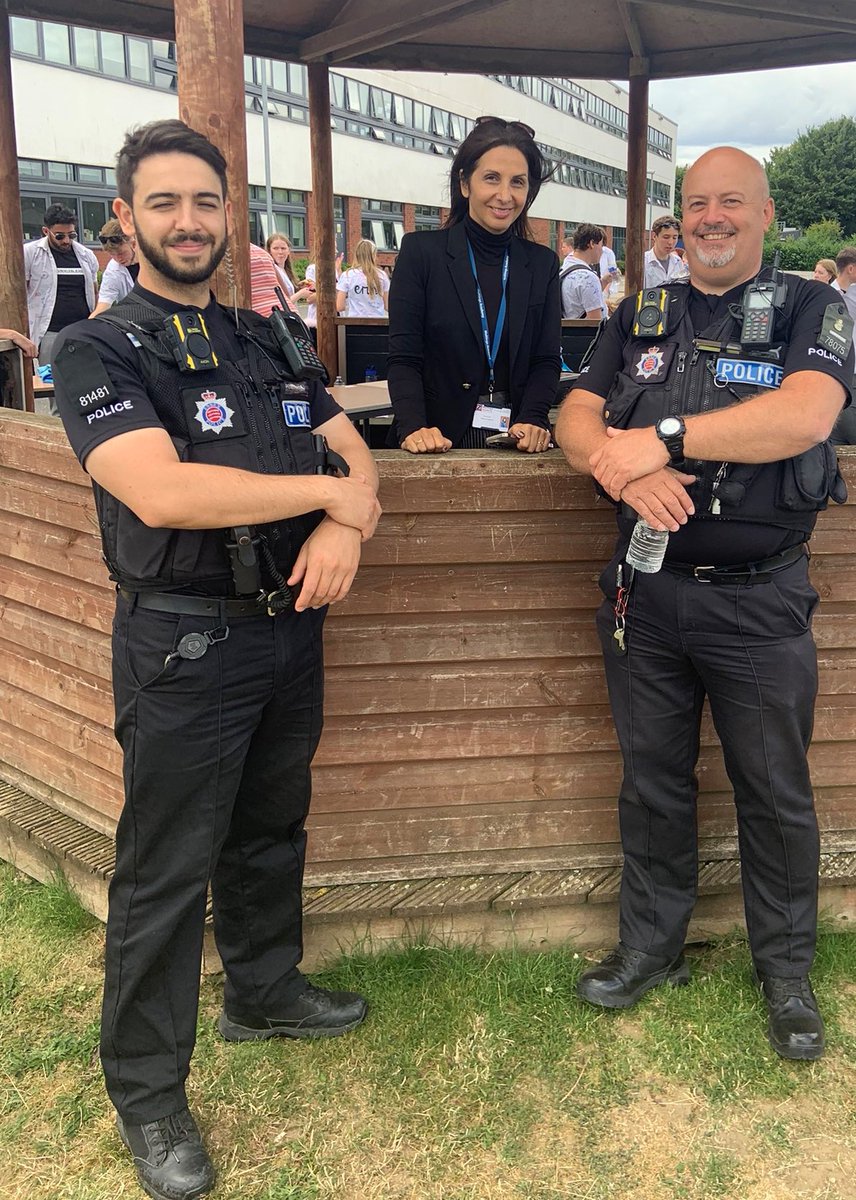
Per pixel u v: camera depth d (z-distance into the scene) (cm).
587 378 227
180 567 171
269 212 2152
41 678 278
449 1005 237
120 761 260
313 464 186
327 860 254
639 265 634
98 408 161
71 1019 236
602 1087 216
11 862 294
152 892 185
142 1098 192
